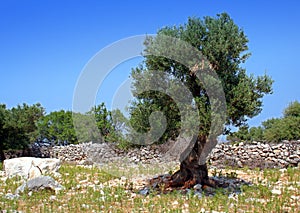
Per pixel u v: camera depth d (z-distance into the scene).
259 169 13.97
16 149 23.80
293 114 28.52
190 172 10.79
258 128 30.08
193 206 8.80
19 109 24.64
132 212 8.51
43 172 14.02
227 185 11.05
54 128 30.58
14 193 10.61
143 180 12.59
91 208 8.84
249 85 10.12
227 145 17.06
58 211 8.61
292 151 15.87
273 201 8.88
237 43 10.05
